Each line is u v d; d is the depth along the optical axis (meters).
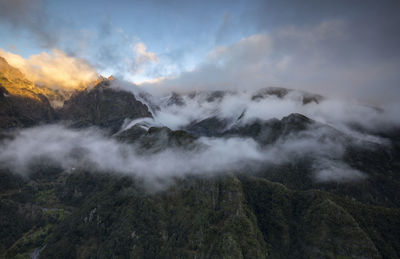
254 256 156.00
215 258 156.12
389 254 159.00
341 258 156.00
